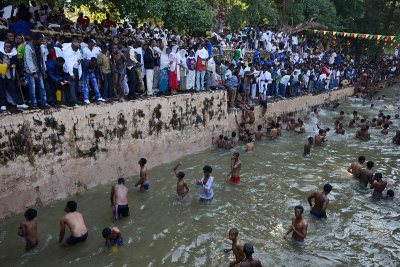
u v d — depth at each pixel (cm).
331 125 1756
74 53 848
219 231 736
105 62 941
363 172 992
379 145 1422
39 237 671
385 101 2572
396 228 775
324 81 2194
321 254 668
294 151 1306
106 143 882
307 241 712
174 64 1090
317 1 3062
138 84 1071
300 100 1866
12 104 772
